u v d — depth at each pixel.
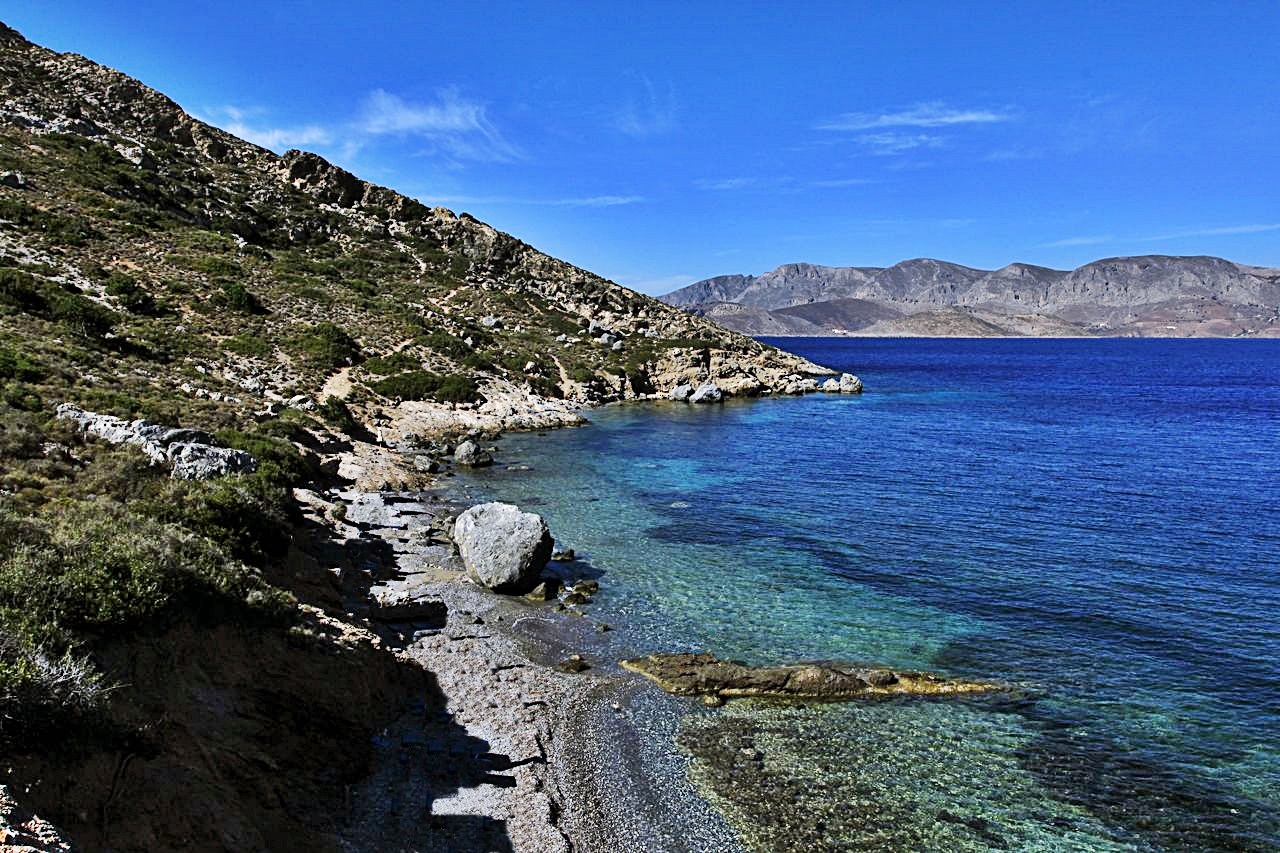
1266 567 30.12
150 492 21.91
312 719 15.36
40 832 8.09
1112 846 13.99
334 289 87.50
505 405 70.25
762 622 24.64
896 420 77.31
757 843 14.05
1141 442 62.59
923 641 23.23
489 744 16.91
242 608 16.64
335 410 52.09
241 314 67.25
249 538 21.94
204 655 14.70
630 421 74.81
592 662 21.59
